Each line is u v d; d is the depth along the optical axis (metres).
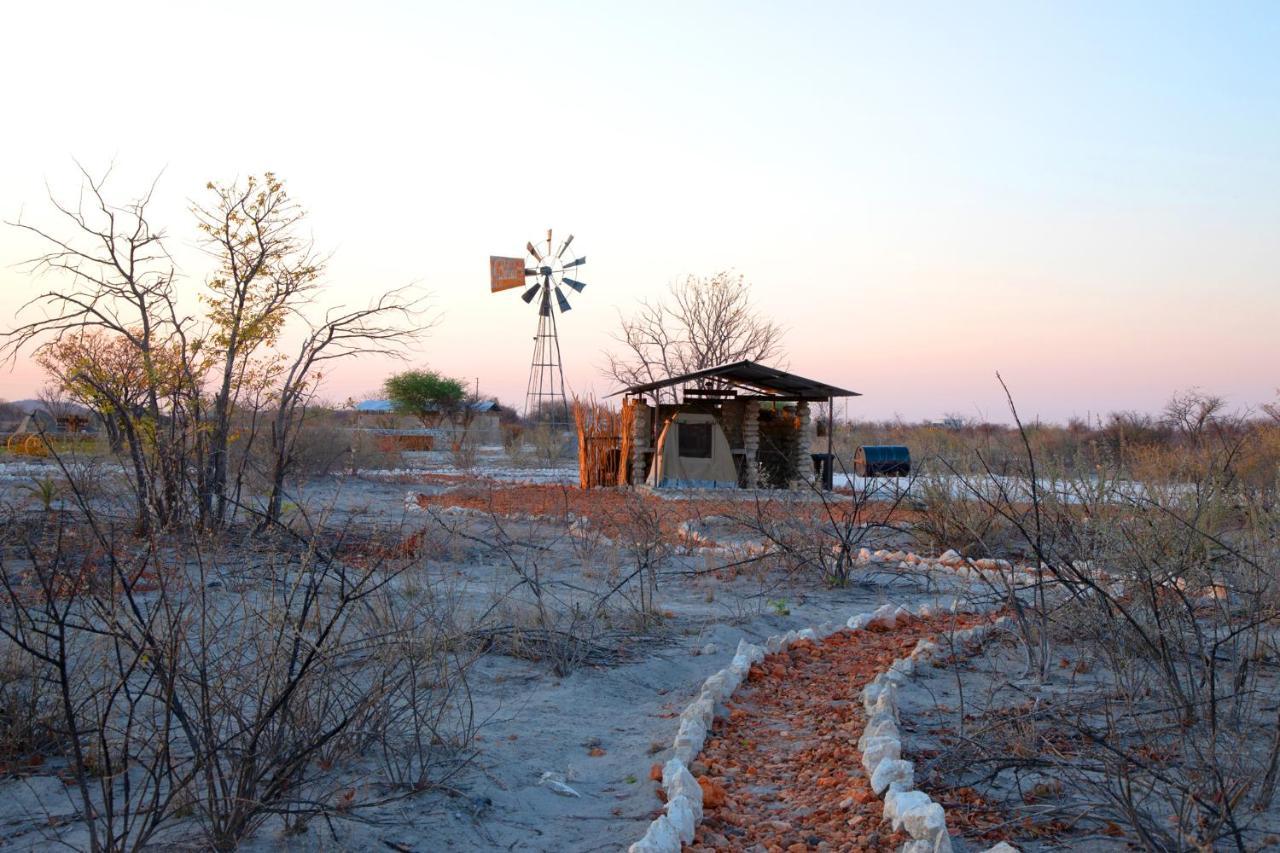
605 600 10.13
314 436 27.05
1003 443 15.32
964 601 10.97
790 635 9.26
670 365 44.75
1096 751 5.18
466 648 7.94
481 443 58.88
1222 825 4.28
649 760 6.05
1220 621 7.61
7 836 4.47
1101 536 8.40
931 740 6.05
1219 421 17.97
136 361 13.05
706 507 20.34
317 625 5.34
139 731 5.50
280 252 14.09
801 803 5.36
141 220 12.86
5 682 5.54
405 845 4.64
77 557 7.72
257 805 4.48
